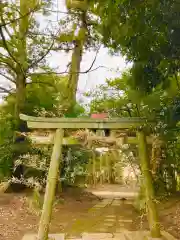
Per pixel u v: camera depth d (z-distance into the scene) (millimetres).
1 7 6828
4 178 7250
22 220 4949
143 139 3850
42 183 5531
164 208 5270
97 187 7770
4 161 7336
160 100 3975
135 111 5941
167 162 5621
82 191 7426
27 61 7637
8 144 7379
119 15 3488
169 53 3273
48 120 3801
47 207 3611
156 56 3352
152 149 4027
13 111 8117
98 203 6383
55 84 8195
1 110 8141
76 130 3865
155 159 4027
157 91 4098
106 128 3811
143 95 4066
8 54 7496
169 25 2965
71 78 7992
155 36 3236
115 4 3611
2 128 7562
